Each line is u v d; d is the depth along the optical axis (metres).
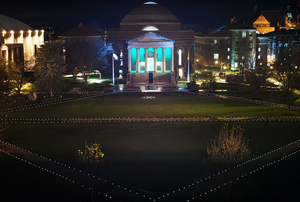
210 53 164.75
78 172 33.72
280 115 59.47
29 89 94.06
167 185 30.77
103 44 117.00
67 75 130.88
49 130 50.56
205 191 29.62
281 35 150.62
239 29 153.25
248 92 89.69
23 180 31.89
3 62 69.06
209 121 55.53
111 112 63.62
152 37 113.12
